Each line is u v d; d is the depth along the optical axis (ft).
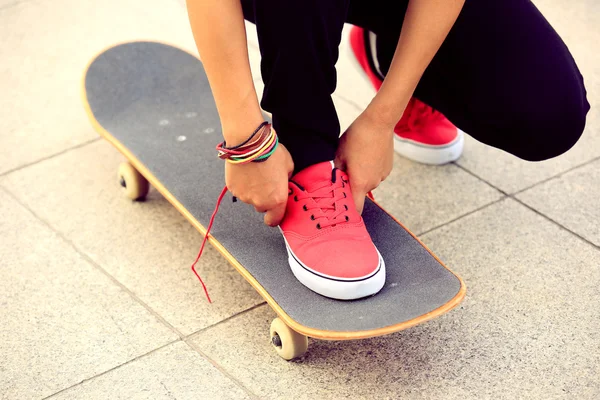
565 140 5.94
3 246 6.83
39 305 6.17
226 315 6.01
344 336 4.74
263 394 5.28
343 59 9.75
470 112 5.99
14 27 10.59
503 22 5.50
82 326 5.95
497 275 6.26
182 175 6.45
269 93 4.82
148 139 6.97
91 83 7.52
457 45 5.57
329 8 4.51
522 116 5.71
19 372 5.55
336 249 5.08
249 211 5.99
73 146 8.24
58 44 10.16
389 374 5.41
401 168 7.73
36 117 8.74
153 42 8.13
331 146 5.23
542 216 6.91
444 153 7.63
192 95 7.65
